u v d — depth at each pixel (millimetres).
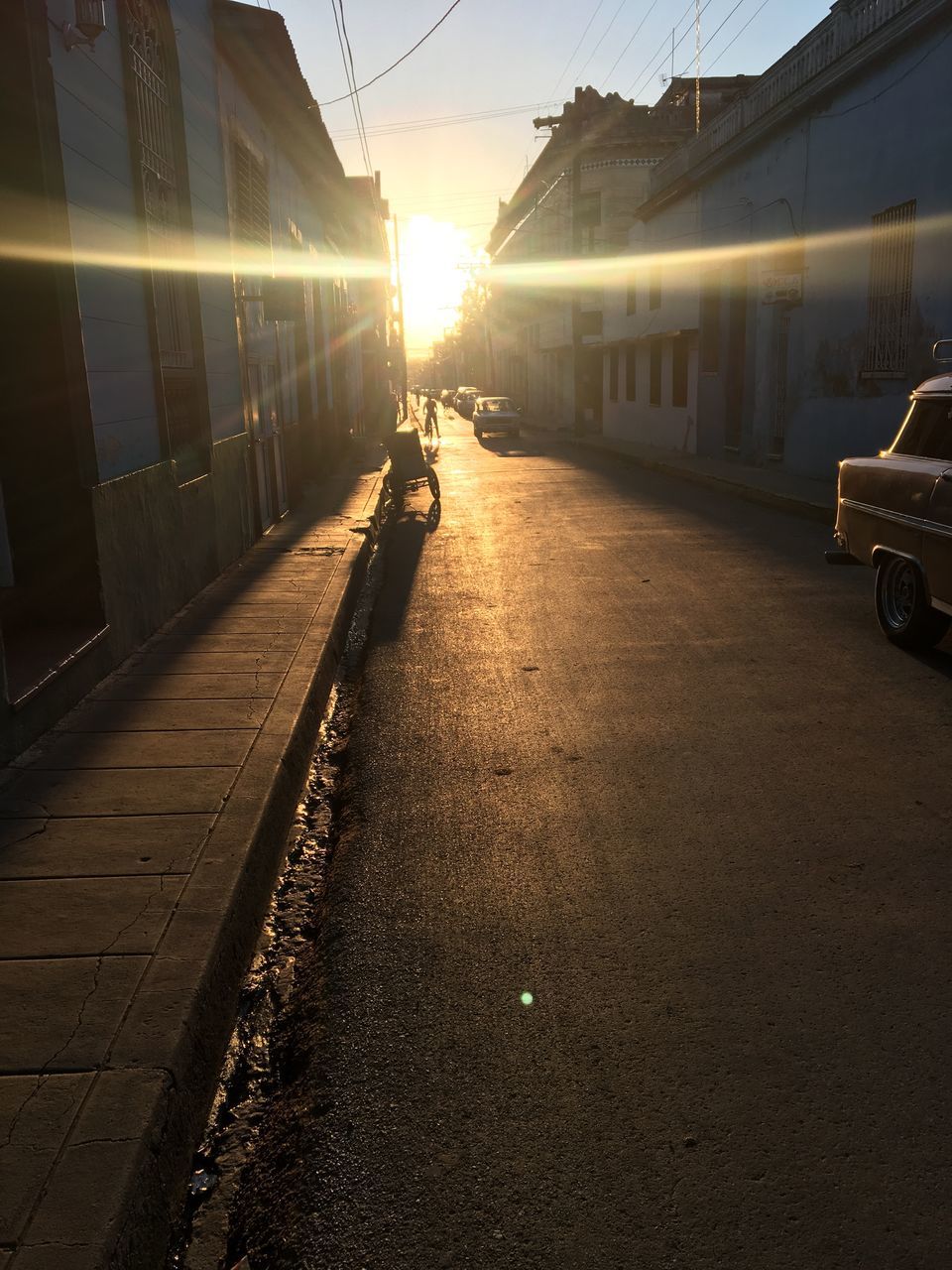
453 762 5191
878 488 7297
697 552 11320
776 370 19578
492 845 4219
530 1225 2277
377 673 6906
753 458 20688
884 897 3699
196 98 9352
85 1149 2254
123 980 2914
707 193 22906
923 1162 2436
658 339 28000
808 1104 2641
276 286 11281
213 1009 2992
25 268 5465
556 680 6586
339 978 3289
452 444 34156
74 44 5859
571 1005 3098
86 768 4539
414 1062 2861
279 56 10820
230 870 3582
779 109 17531
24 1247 1991
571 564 10859
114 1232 2043
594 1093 2703
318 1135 2590
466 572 10594
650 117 37312
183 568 7973
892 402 14438
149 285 7285
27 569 5832
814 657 6961
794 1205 2316
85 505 5781
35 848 3748
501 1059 2857
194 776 4438
